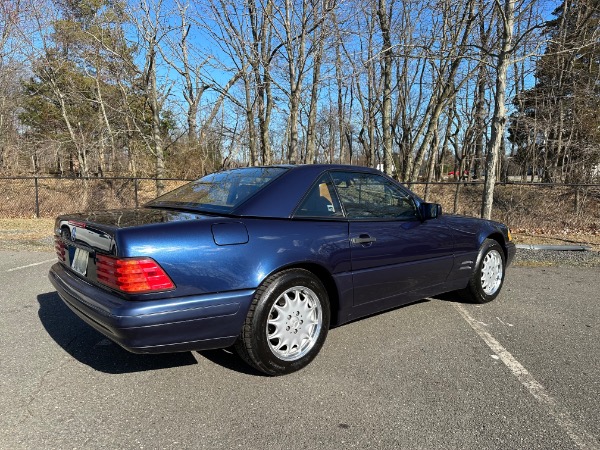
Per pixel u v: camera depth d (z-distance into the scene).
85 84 17.77
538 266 6.90
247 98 13.80
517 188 16.42
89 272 2.89
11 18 14.59
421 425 2.45
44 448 2.22
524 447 2.26
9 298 4.87
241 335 2.88
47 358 3.33
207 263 2.70
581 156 14.59
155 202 3.80
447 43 12.12
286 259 2.98
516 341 3.73
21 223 11.82
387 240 3.65
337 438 2.32
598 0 14.20
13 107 18.78
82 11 15.37
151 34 13.11
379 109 19.27
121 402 2.69
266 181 3.33
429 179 20.19
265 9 10.95
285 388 2.88
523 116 15.87
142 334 2.51
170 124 19.72
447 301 4.91
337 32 11.20
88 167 19.05
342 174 3.66
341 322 3.44
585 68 15.74
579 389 2.88
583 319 4.32
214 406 2.65
